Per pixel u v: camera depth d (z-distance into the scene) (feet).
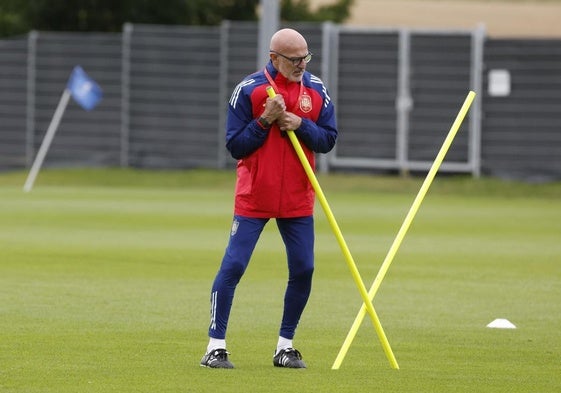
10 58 427.33
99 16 523.29
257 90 106.11
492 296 160.86
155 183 385.29
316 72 395.75
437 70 386.93
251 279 173.06
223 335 108.37
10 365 108.88
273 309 146.72
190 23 535.60
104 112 419.74
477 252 211.41
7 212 276.82
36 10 524.11
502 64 380.99
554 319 142.61
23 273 175.52
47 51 422.82
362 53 392.47
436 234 241.96
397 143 391.65
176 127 412.98
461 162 386.11
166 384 100.37
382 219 274.16
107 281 168.35
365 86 392.68
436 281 174.70
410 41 388.16
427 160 389.80
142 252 203.41
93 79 419.33
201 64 409.49
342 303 153.07
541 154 379.55
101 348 118.42
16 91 427.74
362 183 373.81
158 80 413.80
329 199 333.21
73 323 133.90
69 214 273.75
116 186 379.55
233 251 107.24
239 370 107.45
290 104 106.32
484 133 383.65
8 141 429.38
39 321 134.82
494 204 324.80
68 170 408.26
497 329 134.92
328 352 119.44
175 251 205.36
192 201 318.04
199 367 108.47
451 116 386.52
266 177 106.11
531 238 236.22
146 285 165.07
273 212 106.63
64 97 373.20
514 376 107.24
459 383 102.89
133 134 417.28
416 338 128.57
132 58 415.03
